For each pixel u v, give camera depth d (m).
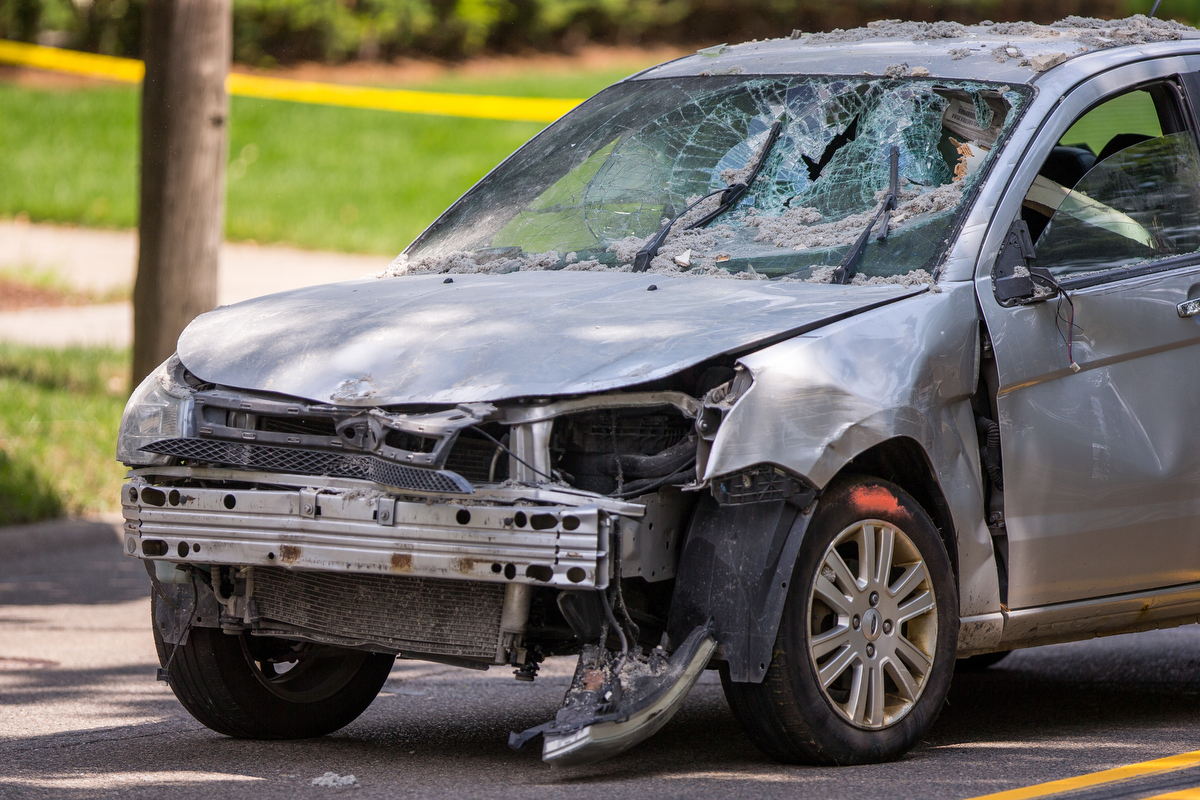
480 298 17.78
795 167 19.89
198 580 17.72
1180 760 17.91
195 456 16.69
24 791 16.62
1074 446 18.56
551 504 15.27
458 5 123.81
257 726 19.00
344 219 81.50
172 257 40.59
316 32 116.38
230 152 95.31
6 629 26.84
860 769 16.95
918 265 18.08
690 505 16.53
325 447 16.14
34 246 73.81
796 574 16.27
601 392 15.62
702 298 17.30
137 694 22.20
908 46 21.23
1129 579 19.42
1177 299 19.72
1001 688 23.86
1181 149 20.84
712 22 136.88
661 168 20.67
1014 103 19.31
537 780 16.89
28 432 39.69
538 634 16.69
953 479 17.58
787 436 15.95
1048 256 19.09
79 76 114.56
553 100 98.62
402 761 18.03
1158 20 22.66
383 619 16.89
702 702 22.16
